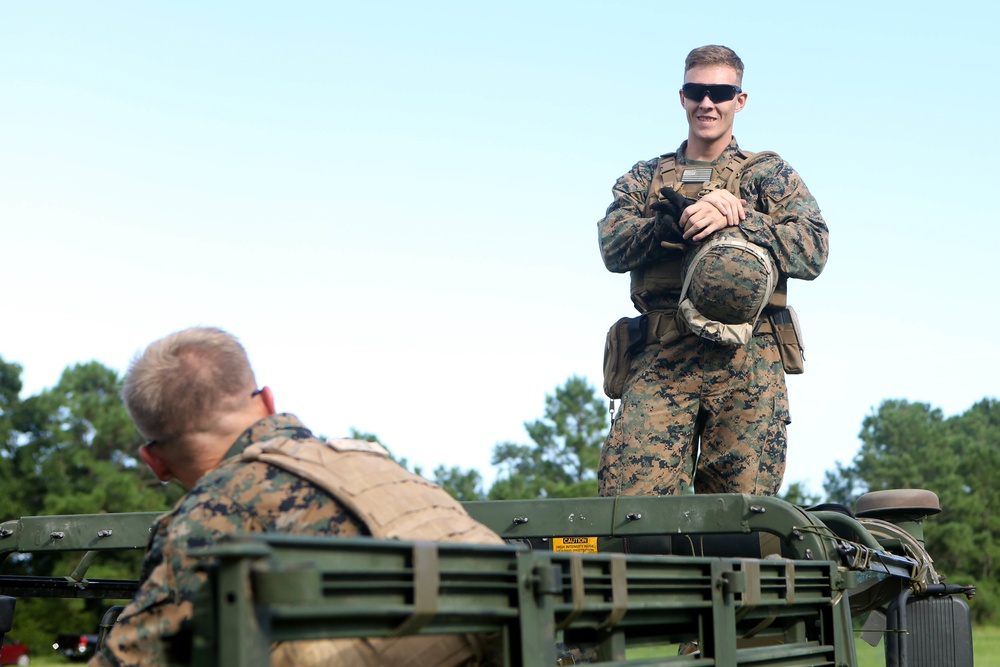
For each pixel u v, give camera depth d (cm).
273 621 188
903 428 7612
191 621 204
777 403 490
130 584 455
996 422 10319
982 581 6469
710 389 484
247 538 182
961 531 6512
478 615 221
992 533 6931
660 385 489
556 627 240
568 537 392
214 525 247
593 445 7075
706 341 483
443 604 212
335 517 250
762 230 461
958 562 6606
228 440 275
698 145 504
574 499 382
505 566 229
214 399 273
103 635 397
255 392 283
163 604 244
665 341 488
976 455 7456
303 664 239
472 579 219
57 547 438
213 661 192
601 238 511
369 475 257
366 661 241
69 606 4666
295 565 183
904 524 466
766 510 358
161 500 5372
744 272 448
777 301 484
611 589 247
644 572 259
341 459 260
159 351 275
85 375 5894
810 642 345
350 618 200
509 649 230
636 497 375
